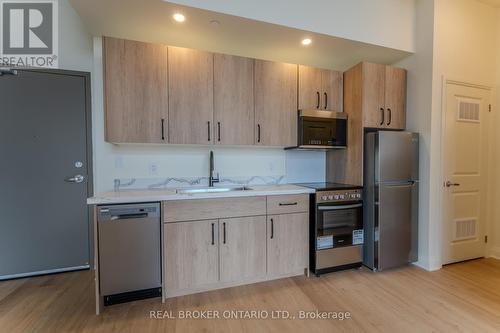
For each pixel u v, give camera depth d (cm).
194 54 235
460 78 277
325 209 249
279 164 305
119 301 200
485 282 238
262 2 215
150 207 199
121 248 193
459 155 281
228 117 246
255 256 229
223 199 217
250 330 171
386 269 267
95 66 245
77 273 256
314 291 221
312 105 277
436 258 269
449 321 180
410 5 274
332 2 240
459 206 284
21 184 245
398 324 177
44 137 250
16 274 245
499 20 295
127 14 204
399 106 285
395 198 262
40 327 173
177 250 206
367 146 266
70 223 259
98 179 246
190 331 170
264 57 292
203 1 198
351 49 271
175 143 231
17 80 241
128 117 218
